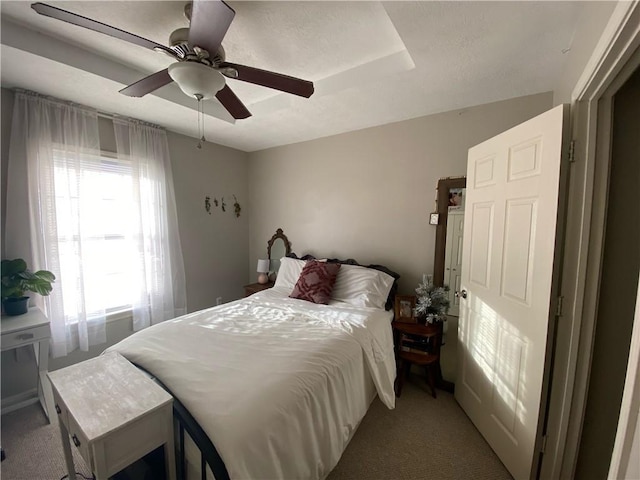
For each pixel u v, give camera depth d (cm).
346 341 168
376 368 177
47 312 212
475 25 133
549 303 131
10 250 199
